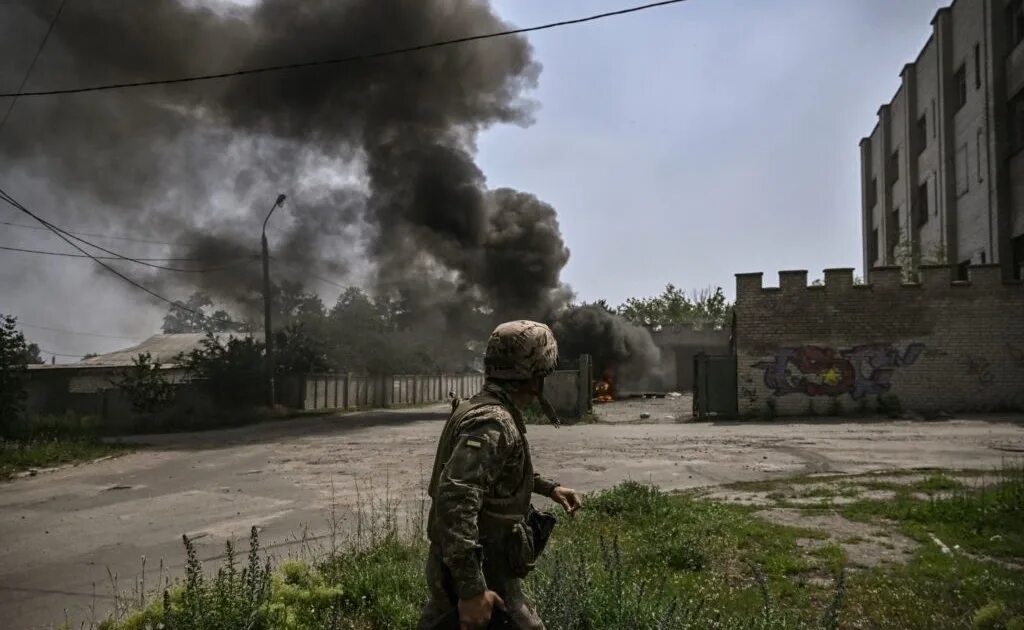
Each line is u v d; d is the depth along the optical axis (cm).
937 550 550
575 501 270
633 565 512
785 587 463
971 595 436
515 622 217
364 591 455
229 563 420
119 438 1856
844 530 630
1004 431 1453
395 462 1252
